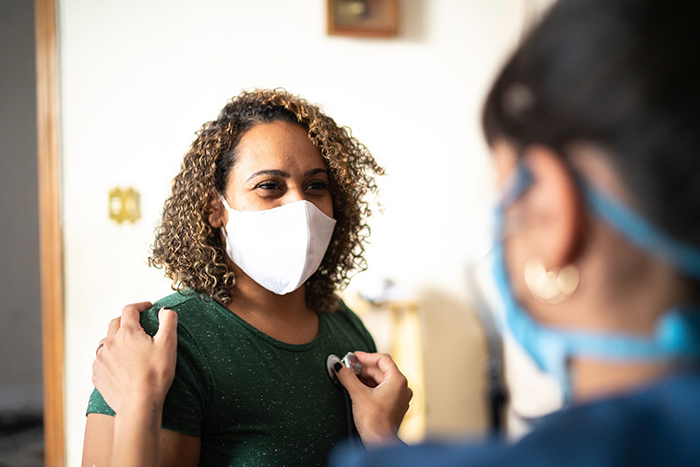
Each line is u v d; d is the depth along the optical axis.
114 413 0.84
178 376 0.87
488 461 0.34
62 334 2.75
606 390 0.36
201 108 2.88
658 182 0.33
